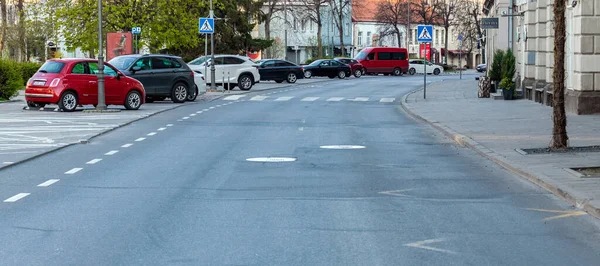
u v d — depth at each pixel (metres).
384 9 154.25
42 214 14.45
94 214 14.45
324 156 23.64
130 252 11.50
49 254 11.38
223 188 17.55
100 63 41.38
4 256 11.24
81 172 20.09
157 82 50.16
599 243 12.26
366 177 19.34
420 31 53.91
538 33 47.91
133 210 14.84
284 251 11.57
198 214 14.45
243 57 69.94
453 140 28.41
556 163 20.75
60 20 81.81
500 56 54.78
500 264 10.92
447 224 13.66
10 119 36.53
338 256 11.28
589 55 36.84
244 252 11.50
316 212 14.70
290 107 47.44
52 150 24.62
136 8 77.88
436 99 53.56
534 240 12.44
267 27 126.38
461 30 161.25
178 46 80.81
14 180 18.70
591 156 22.14
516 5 57.84
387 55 117.50
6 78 52.00
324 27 165.62
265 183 18.30
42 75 41.44
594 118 34.84
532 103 46.72
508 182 18.55
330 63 101.31
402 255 11.38
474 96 56.47
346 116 40.53
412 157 23.47
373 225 13.52
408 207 15.29
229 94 62.12
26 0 105.88
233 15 105.50
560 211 14.91
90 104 42.34
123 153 24.28
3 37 96.06
